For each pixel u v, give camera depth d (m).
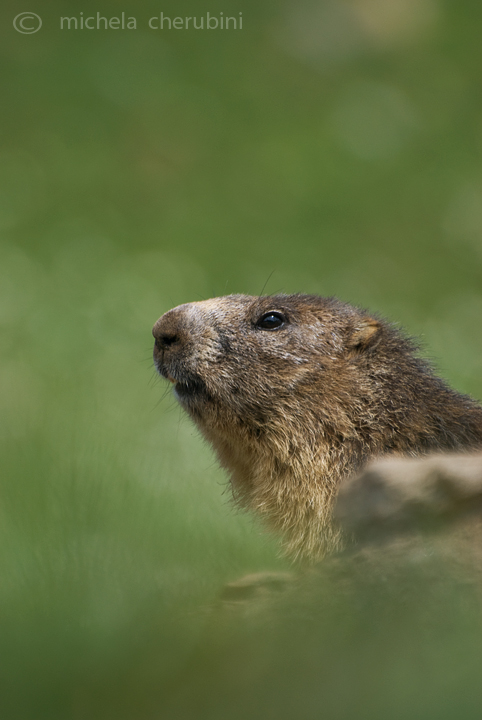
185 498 13.85
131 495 12.79
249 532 12.37
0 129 41.94
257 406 9.56
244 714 5.02
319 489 9.16
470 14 54.88
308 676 5.19
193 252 35.22
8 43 48.00
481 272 36.84
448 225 39.59
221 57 50.09
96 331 27.02
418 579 6.19
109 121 43.50
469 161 43.75
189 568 9.92
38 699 5.46
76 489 12.28
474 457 6.74
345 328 9.67
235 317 9.87
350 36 52.03
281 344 9.62
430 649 5.25
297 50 50.81
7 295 29.14
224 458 10.21
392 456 8.95
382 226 39.53
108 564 9.42
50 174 39.38
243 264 34.91
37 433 16.94
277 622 6.08
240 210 38.91
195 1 53.94
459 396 9.68
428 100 48.44
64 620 7.17
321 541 9.02
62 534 10.63
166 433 19.28
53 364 24.92
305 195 40.28
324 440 9.30
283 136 44.56
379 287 35.31
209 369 9.70
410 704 4.64
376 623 5.77
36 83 44.91
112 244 34.47
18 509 12.00
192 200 39.44
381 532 6.59
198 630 6.27
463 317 31.84
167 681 5.51
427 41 52.44
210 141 43.97
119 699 5.41
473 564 6.16
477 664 4.94
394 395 9.25
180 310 10.06
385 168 42.66
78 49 48.53
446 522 6.43
